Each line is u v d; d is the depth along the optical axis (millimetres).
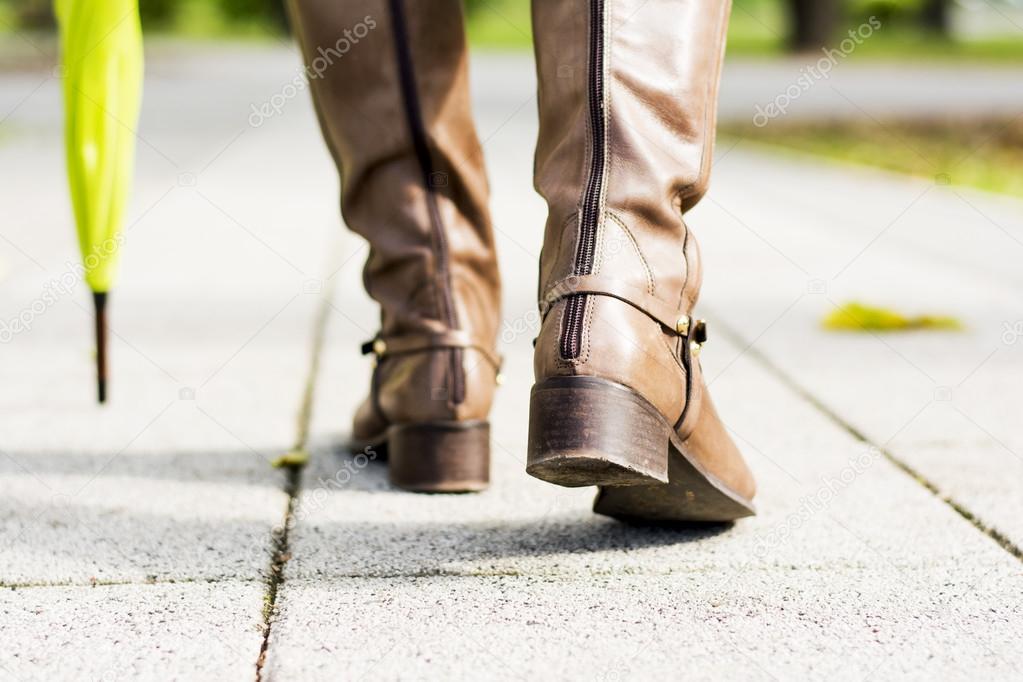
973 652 1414
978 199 6168
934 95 13758
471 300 2039
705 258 4477
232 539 1805
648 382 1564
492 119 9914
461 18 1997
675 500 1754
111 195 2172
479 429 2037
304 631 1476
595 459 1500
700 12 1667
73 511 1931
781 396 2666
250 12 33594
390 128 1984
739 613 1529
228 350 3090
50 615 1532
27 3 26938
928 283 3932
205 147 8391
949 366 2920
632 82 1617
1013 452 2260
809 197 6293
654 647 1428
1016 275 4059
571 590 1604
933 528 1853
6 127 9406
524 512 1937
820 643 1439
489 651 1418
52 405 2588
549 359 1555
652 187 1614
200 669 1381
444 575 1662
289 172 7047
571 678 1349
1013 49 25469
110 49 2061
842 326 3326
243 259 4367
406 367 2031
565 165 1647
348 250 4520
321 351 3088
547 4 1670
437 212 2014
